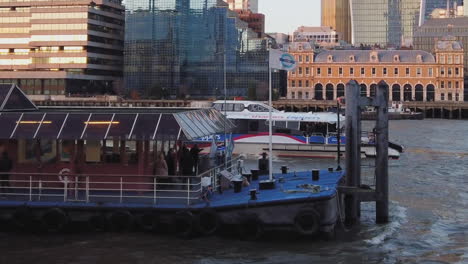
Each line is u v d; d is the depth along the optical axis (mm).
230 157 33656
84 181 25781
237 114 61531
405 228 28016
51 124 25875
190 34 199125
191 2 198250
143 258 22578
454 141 84000
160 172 26172
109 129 25375
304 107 175250
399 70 194250
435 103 169500
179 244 23875
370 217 29547
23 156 26516
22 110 29312
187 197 24500
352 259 22922
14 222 24703
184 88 198375
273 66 27688
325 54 198625
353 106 26781
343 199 27000
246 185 27953
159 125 25203
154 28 199750
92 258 22594
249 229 24000
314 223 23547
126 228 24562
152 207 24266
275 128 61344
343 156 59562
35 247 23688
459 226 28844
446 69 192625
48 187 25703
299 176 30500
